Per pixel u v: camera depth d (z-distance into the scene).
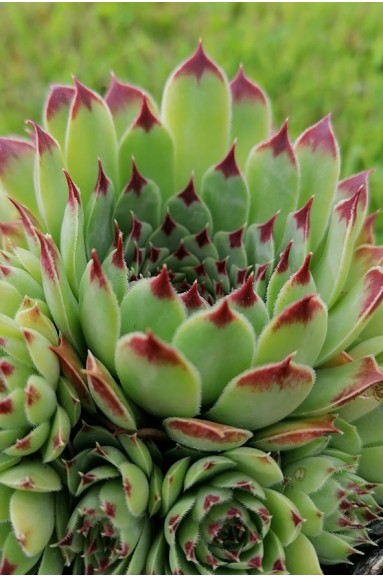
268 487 0.28
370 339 0.30
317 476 0.28
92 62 0.54
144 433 0.28
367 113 0.51
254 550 0.27
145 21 0.58
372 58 0.54
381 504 0.31
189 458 0.27
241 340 0.26
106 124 0.31
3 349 0.27
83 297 0.27
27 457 0.28
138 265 0.31
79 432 0.28
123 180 0.32
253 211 0.32
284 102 0.51
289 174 0.31
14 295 0.28
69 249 0.28
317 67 0.54
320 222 0.31
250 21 0.58
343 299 0.29
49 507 0.27
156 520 0.28
